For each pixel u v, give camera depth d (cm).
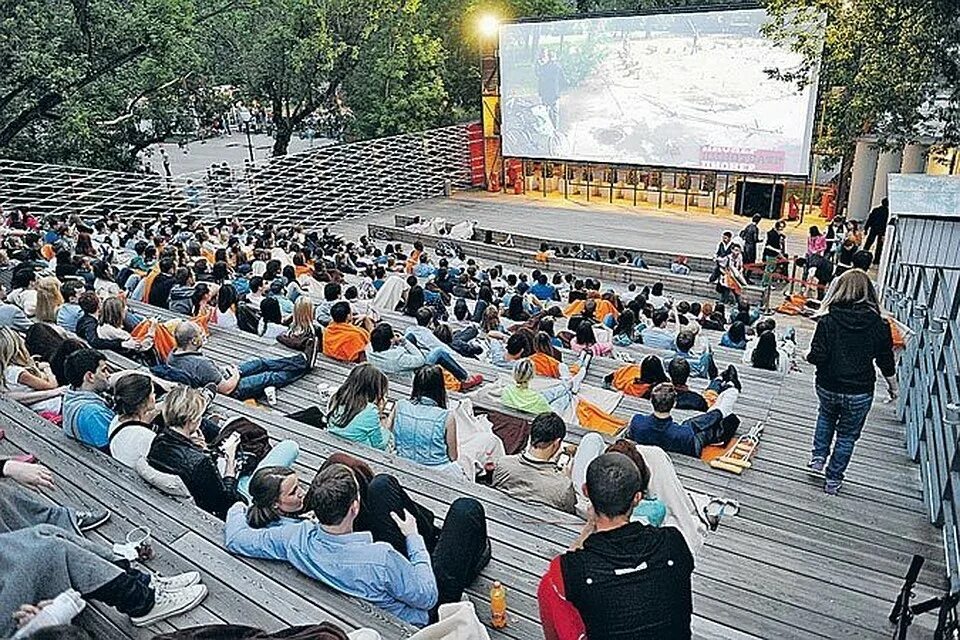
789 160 1947
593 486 220
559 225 2077
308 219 2166
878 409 634
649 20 2031
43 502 309
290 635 217
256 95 2531
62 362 517
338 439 473
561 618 215
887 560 404
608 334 861
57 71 1684
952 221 805
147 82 2070
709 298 1430
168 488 366
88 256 1105
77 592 255
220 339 711
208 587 301
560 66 2206
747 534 426
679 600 213
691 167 2092
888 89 1184
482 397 588
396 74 2483
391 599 300
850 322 447
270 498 332
